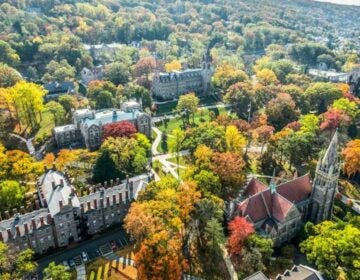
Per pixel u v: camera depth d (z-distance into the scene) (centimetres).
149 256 8694
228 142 15312
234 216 10794
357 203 13362
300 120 17938
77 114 17400
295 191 11362
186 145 15312
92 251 10544
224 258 10269
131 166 14075
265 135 16188
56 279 8125
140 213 9456
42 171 12912
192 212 10838
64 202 10512
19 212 10812
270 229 10319
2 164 12581
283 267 9862
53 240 10500
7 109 18912
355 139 16050
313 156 15738
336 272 8944
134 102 19900
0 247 8625
